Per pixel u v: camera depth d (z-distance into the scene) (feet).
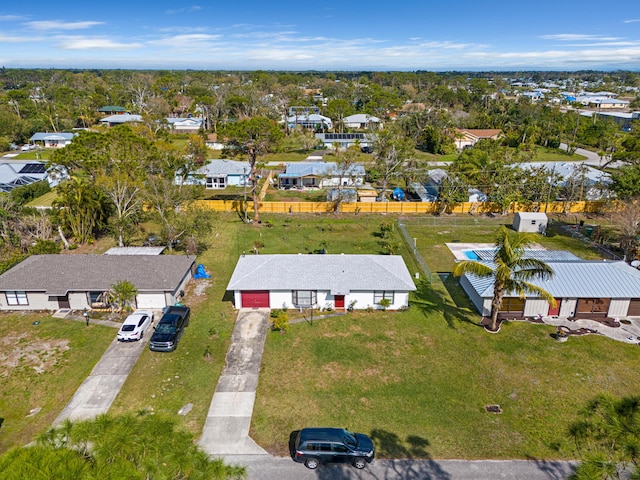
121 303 111.65
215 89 582.76
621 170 195.93
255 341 101.40
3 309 112.47
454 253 155.22
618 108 581.53
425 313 114.42
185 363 93.09
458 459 70.44
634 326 108.99
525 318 112.27
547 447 73.00
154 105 460.14
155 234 164.66
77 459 33.76
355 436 71.82
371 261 120.57
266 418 78.43
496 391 86.17
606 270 116.47
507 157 249.96
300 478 66.54
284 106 446.60
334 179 240.12
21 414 78.33
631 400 43.57
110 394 83.61
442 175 223.30
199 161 206.69
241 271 117.70
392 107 494.18
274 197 224.33
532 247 157.38
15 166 239.09
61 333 102.63
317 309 115.75
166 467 36.55
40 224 152.97
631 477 36.01
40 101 460.96
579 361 95.20
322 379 88.89
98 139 158.40
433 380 89.04
